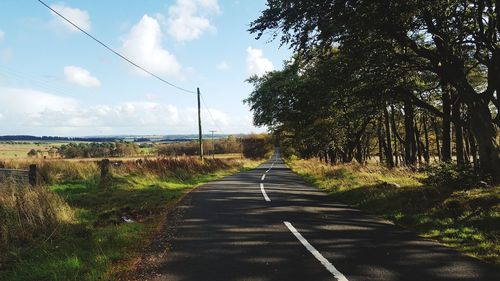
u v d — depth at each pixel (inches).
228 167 1764.3
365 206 542.3
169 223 423.2
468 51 705.6
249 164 2509.8
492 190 490.9
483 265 265.4
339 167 1169.4
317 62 804.0
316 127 1612.9
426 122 2005.4
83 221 420.8
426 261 274.7
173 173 1015.6
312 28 603.2
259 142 5669.3
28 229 363.9
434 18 581.3
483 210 412.8
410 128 1279.5
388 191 581.3
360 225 409.1
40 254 295.4
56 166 917.2
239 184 948.0
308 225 406.3
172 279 239.6
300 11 580.4
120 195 639.1
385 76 711.1
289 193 726.5
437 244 325.1
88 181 807.7
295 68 774.5
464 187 537.6
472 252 299.3
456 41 612.1
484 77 1057.5
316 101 940.6
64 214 411.8
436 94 1109.7
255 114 1978.3
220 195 690.2
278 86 1637.6
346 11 555.5
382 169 971.9
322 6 565.6
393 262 272.1
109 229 374.3
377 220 442.0
